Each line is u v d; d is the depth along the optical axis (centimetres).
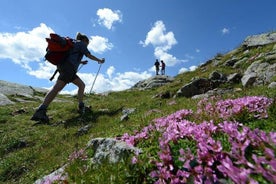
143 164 550
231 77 1770
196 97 1566
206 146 493
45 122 1565
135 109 1650
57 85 1475
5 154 1401
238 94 1211
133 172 550
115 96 2938
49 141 1429
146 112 1371
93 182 560
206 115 801
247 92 1208
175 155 545
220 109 795
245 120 695
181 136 604
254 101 745
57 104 2333
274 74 1569
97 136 1203
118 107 1847
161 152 540
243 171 400
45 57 1486
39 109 1450
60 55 1471
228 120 711
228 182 463
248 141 450
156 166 541
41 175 1031
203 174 479
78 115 1769
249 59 2073
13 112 2033
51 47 1463
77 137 1411
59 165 1036
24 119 1859
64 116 1803
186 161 485
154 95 1975
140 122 1045
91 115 1741
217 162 497
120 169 566
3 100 2709
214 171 467
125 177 545
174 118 889
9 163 1248
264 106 716
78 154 781
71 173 639
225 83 1731
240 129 637
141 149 620
